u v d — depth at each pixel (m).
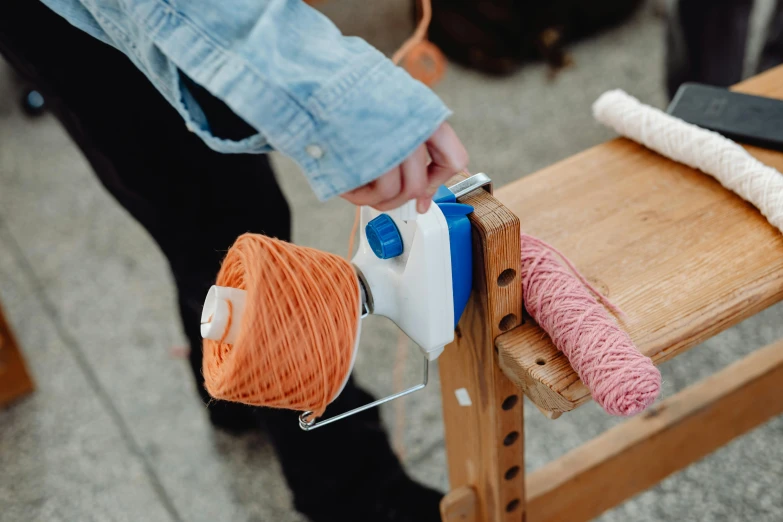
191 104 0.47
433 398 1.14
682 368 1.12
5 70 1.92
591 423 1.07
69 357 1.29
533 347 0.55
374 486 0.90
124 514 1.05
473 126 1.65
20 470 1.12
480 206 0.52
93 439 1.16
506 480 0.73
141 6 0.44
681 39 1.34
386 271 0.53
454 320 0.54
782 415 1.05
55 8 0.52
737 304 0.57
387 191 0.44
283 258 0.46
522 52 1.77
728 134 0.73
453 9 1.77
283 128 0.42
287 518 1.02
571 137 1.58
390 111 0.42
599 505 0.88
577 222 0.65
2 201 1.67
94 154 0.72
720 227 0.63
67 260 1.50
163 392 1.22
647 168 0.71
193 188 0.73
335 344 0.47
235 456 1.11
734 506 0.96
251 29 0.43
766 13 1.56
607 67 1.75
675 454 0.90
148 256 1.49
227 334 0.46
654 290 0.58
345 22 1.99
